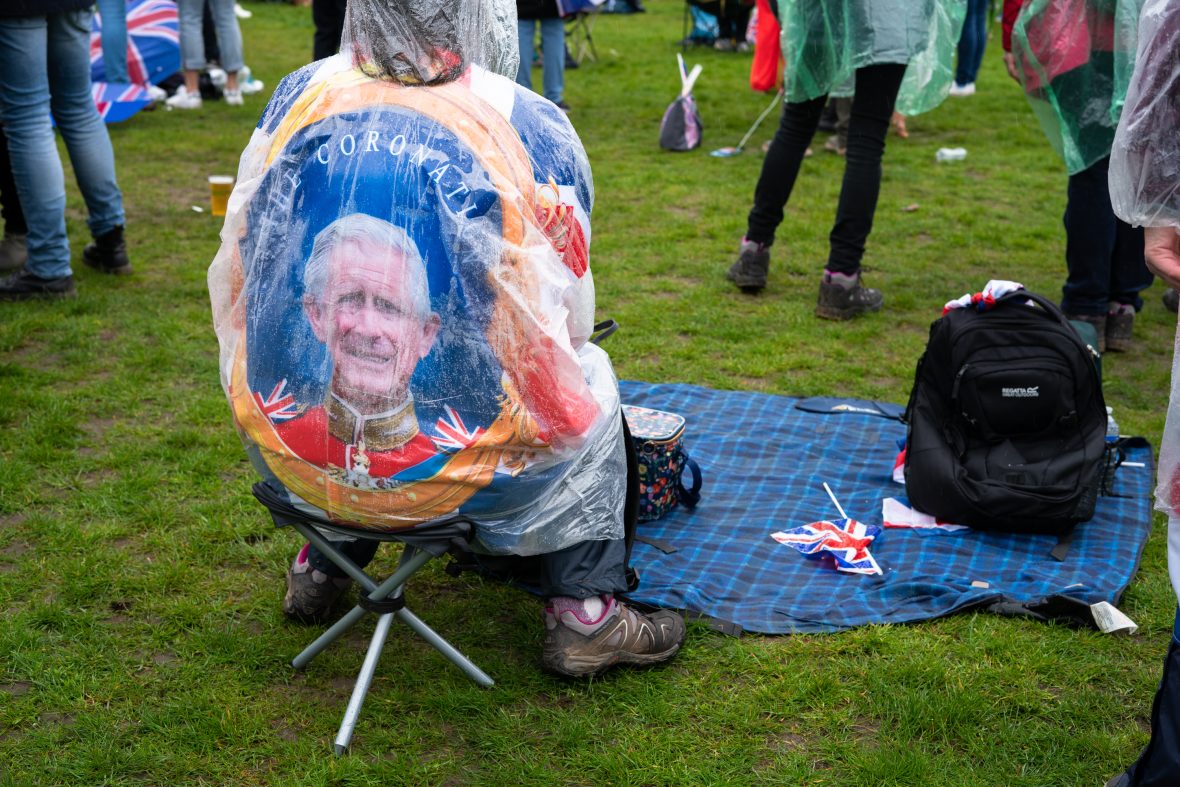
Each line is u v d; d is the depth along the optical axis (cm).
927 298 557
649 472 336
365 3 217
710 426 412
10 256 553
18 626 280
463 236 213
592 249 629
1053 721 254
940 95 554
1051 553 322
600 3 899
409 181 212
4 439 382
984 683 265
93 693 260
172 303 525
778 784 234
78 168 535
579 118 1001
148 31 1019
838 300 522
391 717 254
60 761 237
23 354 460
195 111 1010
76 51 511
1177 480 203
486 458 226
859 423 415
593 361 258
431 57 218
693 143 880
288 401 224
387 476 224
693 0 1409
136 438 391
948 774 236
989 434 336
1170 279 232
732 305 544
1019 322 338
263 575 311
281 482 237
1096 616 286
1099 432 334
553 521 244
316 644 263
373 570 312
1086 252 464
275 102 231
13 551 318
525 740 247
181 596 299
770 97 1101
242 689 262
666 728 251
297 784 231
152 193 736
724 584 308
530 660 275
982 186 777
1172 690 203
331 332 217
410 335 216
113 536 327
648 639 268
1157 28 215
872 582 310
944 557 322
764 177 537
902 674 268
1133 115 222
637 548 325
